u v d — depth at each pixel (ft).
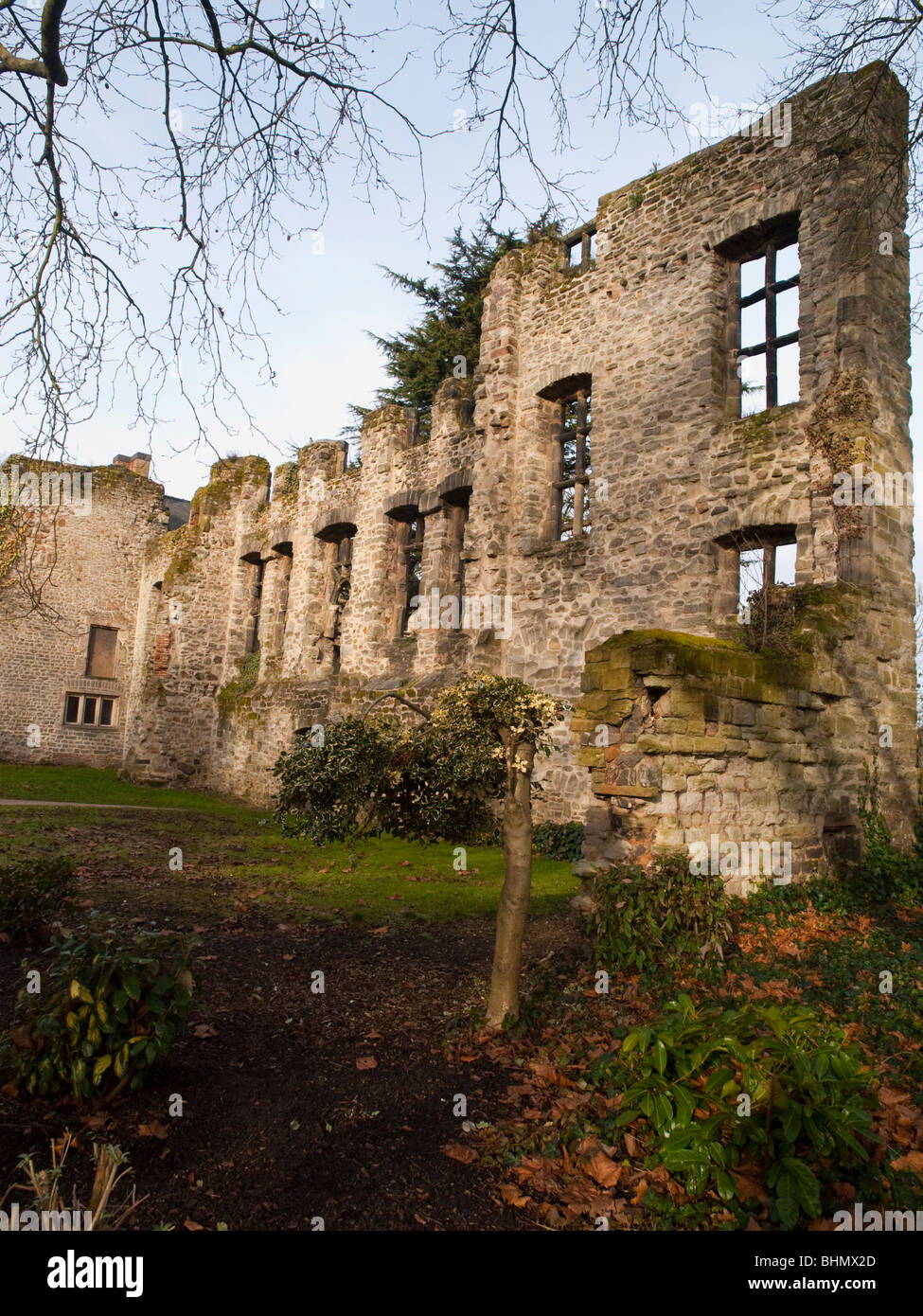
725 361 35.55
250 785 59.47
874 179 29.35
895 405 30.60
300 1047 14.34
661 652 20.31
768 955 19.02
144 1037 11.56
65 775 64.95
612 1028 14.98
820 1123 9.90
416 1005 16.67
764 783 23.06
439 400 50.62
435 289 76.33
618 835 20.71
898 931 22.49
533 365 43.75
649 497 36.60
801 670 24.67
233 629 69.82
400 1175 10.64
